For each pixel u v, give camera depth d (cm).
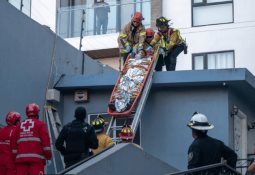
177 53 1844
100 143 1371
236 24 2820
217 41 2828
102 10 2811
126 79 1728
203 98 1755
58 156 1741
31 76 1761
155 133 1762
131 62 1773
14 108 1694
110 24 2803
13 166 1318
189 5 2867
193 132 1206
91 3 2927
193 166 1180
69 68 1944
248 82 1730
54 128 1770
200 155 1184
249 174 1245
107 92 1827
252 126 1936
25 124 1295
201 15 2858
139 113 1667
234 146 1772
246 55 2792
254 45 2795
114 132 1705
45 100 1802
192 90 1767
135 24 1817
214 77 1722
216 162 1189
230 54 2809
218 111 1739
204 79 1725
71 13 2780
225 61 2809
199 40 2842
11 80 1691
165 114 1767
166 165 1366
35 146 1281
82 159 1288
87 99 1828
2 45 1670
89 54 2831
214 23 2841
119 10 2812
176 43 1844
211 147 1189
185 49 1869
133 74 1734
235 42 2811
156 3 2812
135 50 1798
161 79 1745
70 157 1291
